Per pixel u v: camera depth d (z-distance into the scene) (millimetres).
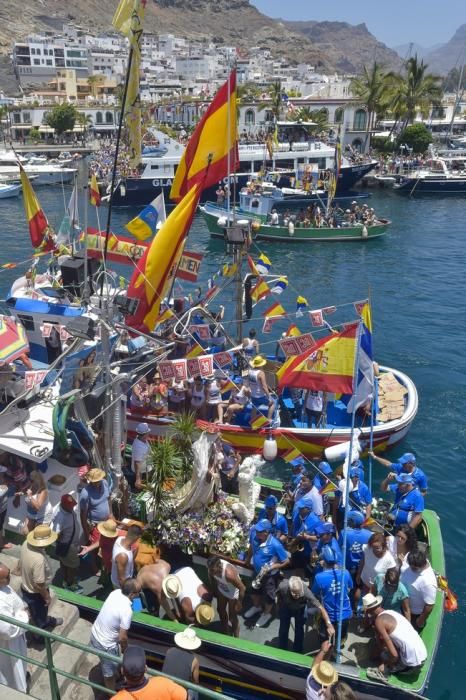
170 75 190125
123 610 7016
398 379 16828
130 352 14352
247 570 9180
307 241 40344
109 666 7023
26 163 74812
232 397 14484
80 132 103438
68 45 167875
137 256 15047
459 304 27547
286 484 10758
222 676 8375
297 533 9430
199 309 15508
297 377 11570
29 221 16844
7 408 9953
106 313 10234
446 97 147250
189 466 9703
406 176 63625
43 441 9758
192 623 8211
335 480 10836
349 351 11125
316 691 6680
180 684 5359
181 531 9305
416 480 10414
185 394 14289
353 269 33875
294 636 8555
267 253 37625
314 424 14625
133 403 14250
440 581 8719
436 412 17203
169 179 48781
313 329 24469
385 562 8141
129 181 48094
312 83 147500
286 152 53188
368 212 42094
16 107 110250
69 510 8789
